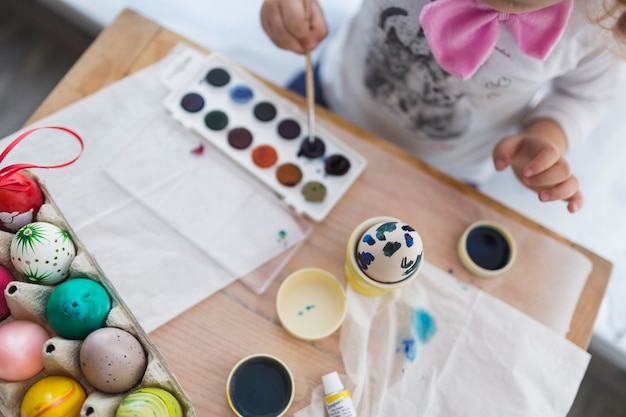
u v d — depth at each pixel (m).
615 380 1.05
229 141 0.65
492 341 0.58
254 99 0.68
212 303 0.58
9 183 0.50
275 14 0.67
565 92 0.75
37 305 0.48
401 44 0.70
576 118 0.72
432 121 0.79
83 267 0.50
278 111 0.68
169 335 0.56
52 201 0.53
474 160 0.89
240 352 0.56
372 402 0.55
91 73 0.67
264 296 0.59
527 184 0.64
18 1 1.20
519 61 0.64
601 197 1.03
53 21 1.20
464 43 0.58
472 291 0.61
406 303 0.59
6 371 0.46
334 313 0.58
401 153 0.69
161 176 0.63
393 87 0.77
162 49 0.69
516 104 0.74
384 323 0.59
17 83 1.17
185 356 0.55
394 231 0.51
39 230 0.49
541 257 0.64
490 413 0.55
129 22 0.70
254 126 0.66
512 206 0.99
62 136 0.63
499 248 0.63
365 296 0.59
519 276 0.63
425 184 0.67
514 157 0.68
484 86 0.70
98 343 0.46
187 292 0.58
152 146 0.64
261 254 0.61
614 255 1.01
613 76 0.68
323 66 0.93
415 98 0.76
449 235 0.65
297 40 0.68
